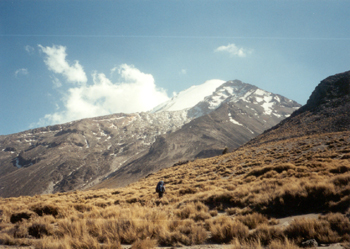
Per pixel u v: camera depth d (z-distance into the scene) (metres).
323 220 6.38
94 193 25.62
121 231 7.54
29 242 7.12
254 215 8.30
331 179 9.91
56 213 13.08
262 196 10.29
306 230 6.01
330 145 29.80
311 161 21.31
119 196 21.72
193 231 7.14
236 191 12.85
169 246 6.46
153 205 15.06
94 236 7.59
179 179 31.17
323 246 5.23
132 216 9.27
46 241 6.75
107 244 6.29
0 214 13.96
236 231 6.68
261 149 45.38
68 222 8.99
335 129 55.19
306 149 31.56
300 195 8.91
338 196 8.20
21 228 8.30
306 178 12.48
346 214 6.70
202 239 6.70
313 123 69.00
